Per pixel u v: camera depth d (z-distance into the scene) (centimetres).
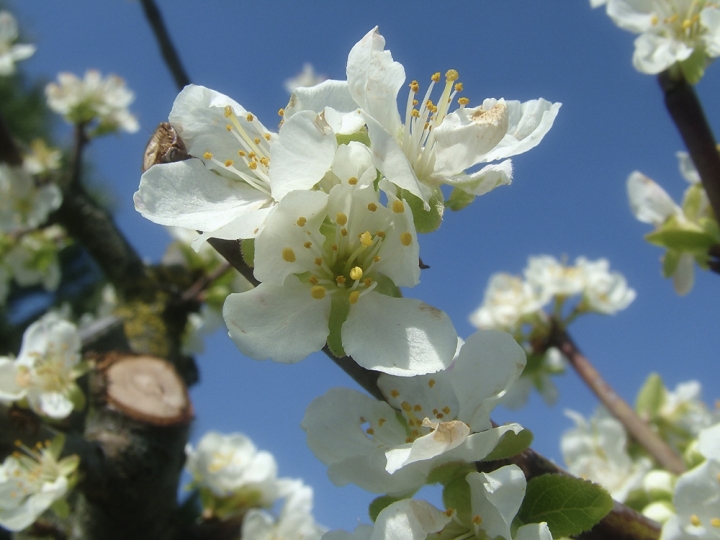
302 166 7
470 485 7
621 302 24
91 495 15
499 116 8
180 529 17
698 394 20
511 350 8
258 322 8
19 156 25
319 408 8
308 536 18
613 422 19
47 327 17
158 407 17
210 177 8
